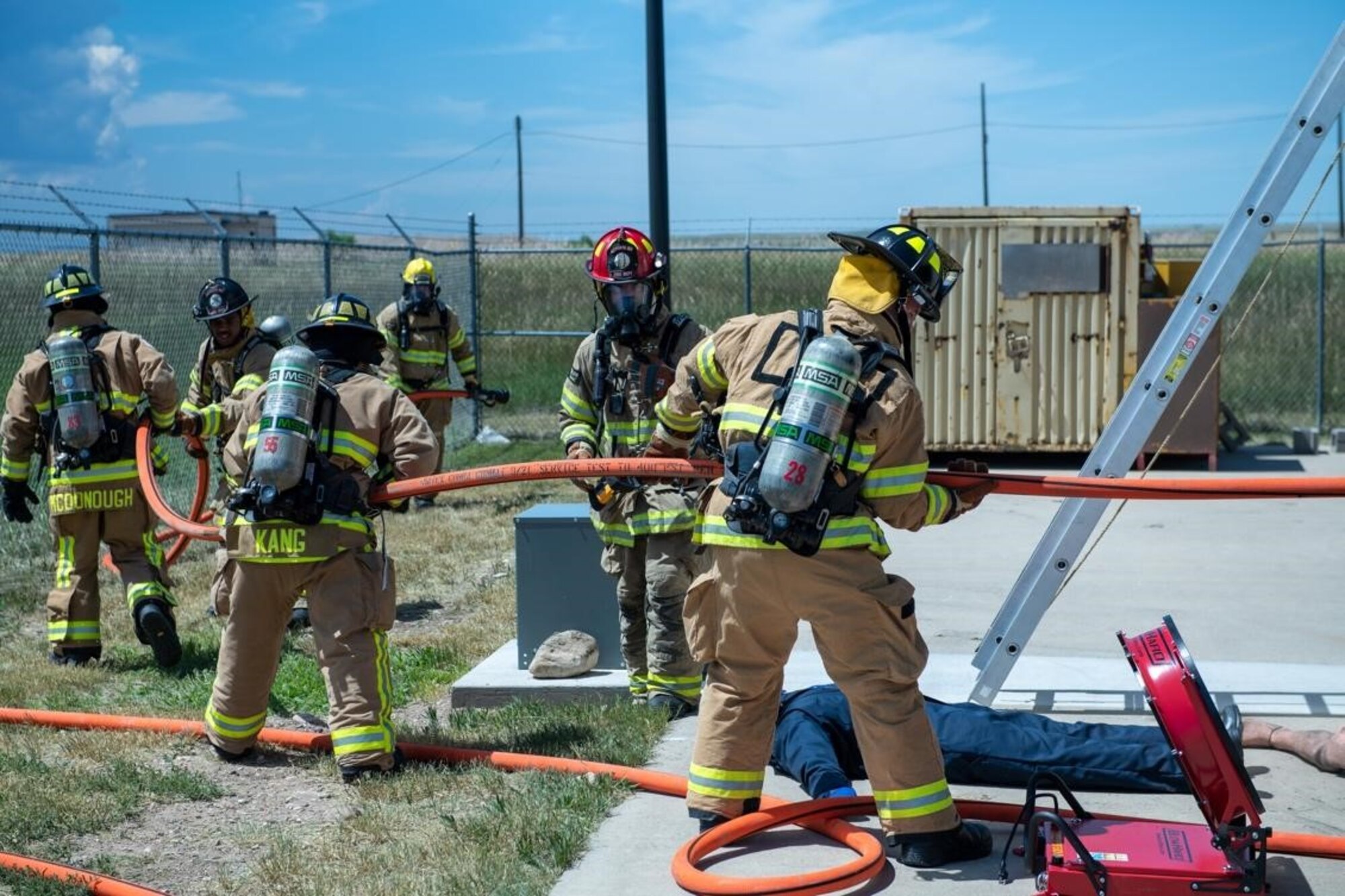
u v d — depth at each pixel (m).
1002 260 13.08
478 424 15.97
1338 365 19.58
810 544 3.70
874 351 3.84
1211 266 4.98
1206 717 3.54
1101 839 3.67
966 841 3.96
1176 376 5.05
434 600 8.45
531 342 19.81
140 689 6.44
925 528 10.67
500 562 9.45
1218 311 4.99
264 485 4.68
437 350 11.39
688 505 5.47
